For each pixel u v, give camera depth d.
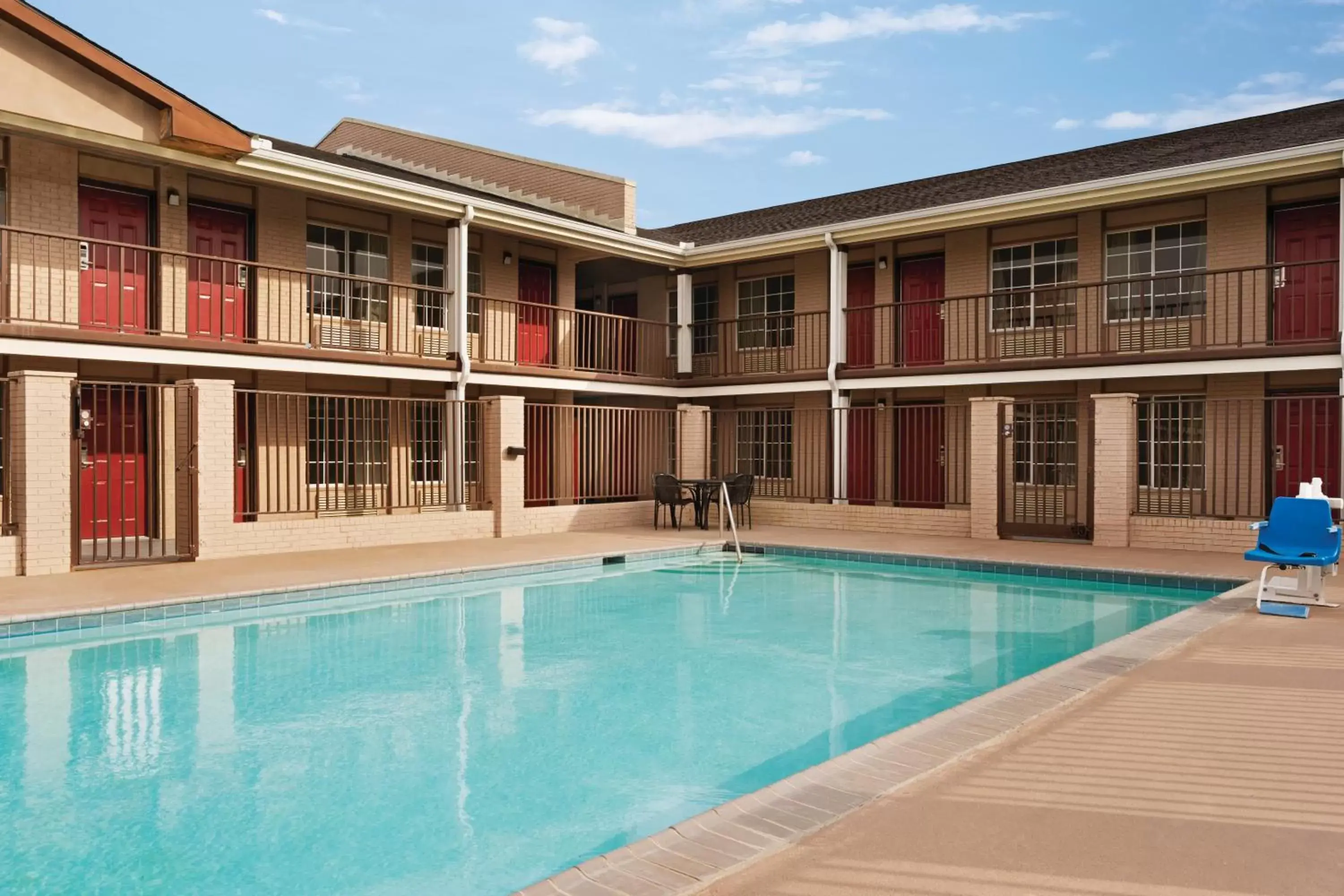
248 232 12.66
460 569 9.55
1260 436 12.67
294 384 13.10
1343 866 2.75
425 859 3.59
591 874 2.74
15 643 6.87
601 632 7.66
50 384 8.98
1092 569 9.67
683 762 4.66
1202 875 2.69
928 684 6.11
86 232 11.33
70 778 4.41
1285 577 8.84
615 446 15.68
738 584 10.01
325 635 7.41
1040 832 3.00
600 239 15.30
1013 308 14.69
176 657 6.69
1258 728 4.10
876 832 3.01
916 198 16.12
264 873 3.47
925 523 13.23
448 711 5.50
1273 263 12.47
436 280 14.95
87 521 11.47
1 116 9.82
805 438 16.62
